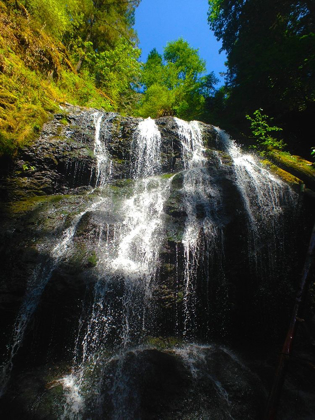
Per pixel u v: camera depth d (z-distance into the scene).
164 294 3.67
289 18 9.96
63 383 2.87
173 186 5.17
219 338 3.97
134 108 14.20
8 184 4.82
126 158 6.35
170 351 3.43
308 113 9.62
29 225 4.07
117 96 12.85
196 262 3.93
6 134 5.02
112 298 3.37
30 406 2.57
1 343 2.97
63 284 3.25
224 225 4.32
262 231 4.61
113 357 3.18
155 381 2.96
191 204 4.61
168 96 13.95
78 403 2.67
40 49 8.04
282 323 4.43
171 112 13.60
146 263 3.76
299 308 2.44
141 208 4.69
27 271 3.36
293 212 5.08
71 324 3.17
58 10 8.96
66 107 7.43
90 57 12.73
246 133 9.74
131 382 2.92
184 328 3.75
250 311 4.28
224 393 2.99
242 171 5.69
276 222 4.82
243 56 10.48
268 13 10.23
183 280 3.80
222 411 2.78
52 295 3.18
